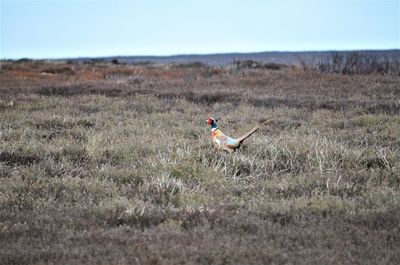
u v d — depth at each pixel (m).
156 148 28.47
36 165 24.64
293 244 15.45
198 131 34.50
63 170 24.31
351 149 28.11
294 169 25.09
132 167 25.25
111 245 15.27
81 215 18.20
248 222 17.16
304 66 79.62
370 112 42.53
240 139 27.16
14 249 15.12
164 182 21.67
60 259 14.35
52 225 17.09
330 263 14.02
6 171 23.94
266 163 25.34
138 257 14.32
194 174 23.70
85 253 14.68
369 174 23.62
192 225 17.16
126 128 34.72
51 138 32.59
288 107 45.25
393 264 14.01
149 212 18.19
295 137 30.62
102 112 42.47
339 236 16.02
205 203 19.50
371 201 19.66
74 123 37.31
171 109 44.75
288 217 17.81
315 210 18.56
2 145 28.33
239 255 14.44
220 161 25.48
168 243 15.33
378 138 32.03
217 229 16.53
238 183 22.83
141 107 45.28
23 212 18.58
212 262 14.15
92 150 27.89
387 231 16.38
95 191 21.11
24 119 38.25
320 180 22.62
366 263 14.05
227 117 40.44
